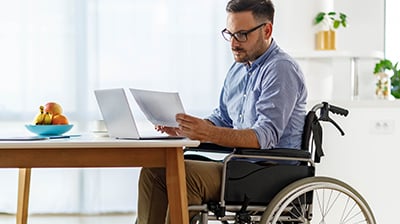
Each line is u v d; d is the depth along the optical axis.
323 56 4.71
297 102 2.89
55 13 5.14
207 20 5.18
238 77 3.12
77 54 5.16
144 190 2.79
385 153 3.92
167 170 2.42
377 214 3.93
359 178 3.92
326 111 2.91
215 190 2.69
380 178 3.92
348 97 4.79
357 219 3.89
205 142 2.92
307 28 4.79
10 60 5.11
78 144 2.31
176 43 5.20
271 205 2.59
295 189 2.63
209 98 5.19
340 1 4.97
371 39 5.01
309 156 2.74
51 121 2.85
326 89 4.80
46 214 5.17
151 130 5.15
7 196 5.14
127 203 5.20
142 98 2.62
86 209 5.17
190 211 2.72
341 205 3.89
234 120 3.11
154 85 5.18
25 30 5.12
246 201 2.64
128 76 5.19
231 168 2.66
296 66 2.91
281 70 2.84
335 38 4.79
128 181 5.20
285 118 2.78
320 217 3.89
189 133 2.61
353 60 4.80
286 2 4.79
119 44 5.18
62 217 5.11
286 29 4.79
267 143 2.71
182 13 5.19
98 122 2.86
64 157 2.39
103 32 5.17
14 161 2.38
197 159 3.07
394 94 4.82
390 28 5.14
